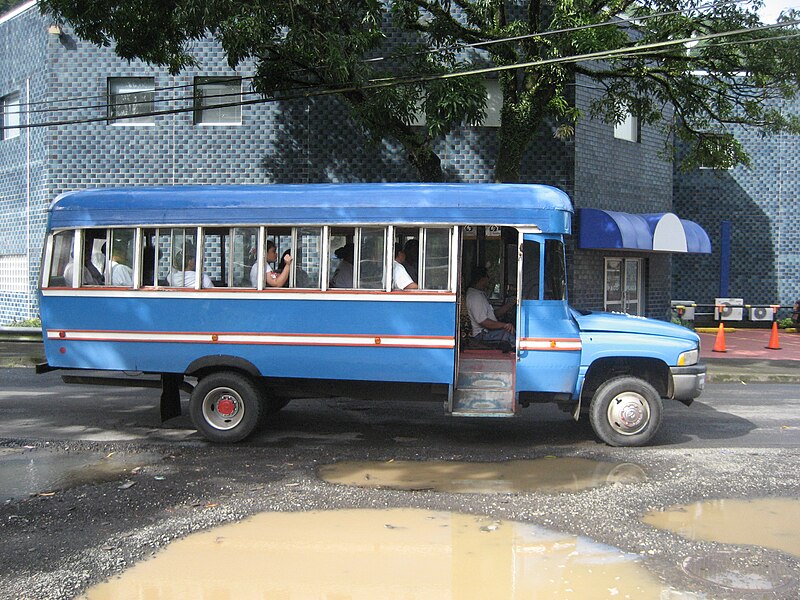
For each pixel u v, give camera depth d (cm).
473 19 1402
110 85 1773
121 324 896
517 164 1392
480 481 721
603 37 1261
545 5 1619
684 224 1942
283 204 861
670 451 838
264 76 1305
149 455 817
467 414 854
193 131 1752
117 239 899
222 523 601
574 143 1697
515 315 966
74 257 907
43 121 1795
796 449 849
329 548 550
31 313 1897
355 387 877
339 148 1723
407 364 847
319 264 859
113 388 1240
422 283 844
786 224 2452
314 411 1070
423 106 1291
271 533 580
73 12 1218
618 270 1861
